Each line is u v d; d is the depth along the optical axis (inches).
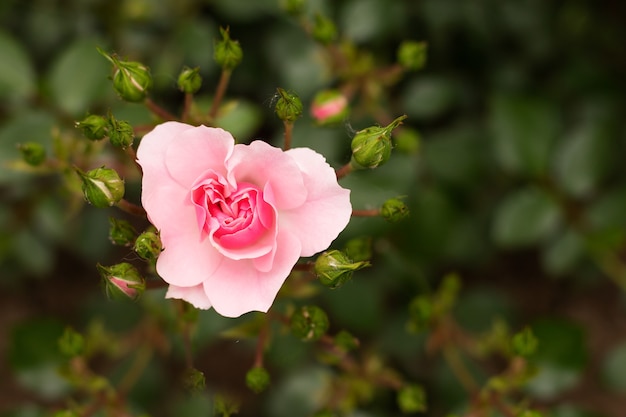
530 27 28.1
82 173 18.8
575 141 25.5
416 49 23.7
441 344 24.8
